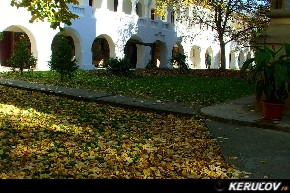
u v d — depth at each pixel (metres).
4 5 19.36
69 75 15.09
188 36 33.94
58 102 9.84
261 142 6.02
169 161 4.94
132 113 8.91
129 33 28.08
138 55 30.41
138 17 28.97
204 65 39.69
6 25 19.55
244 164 4.87
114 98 10.58
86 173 4.26
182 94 12.27
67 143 5.55
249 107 9.01
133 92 12.33
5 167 4.31
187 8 29.88
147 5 30.17
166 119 8.27
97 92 11.81
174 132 6.84
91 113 8.39
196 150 5.59
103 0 25.80
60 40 14.87
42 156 4.85
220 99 11.27
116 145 5.65
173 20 34.72
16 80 14.52
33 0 7.95
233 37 28.00
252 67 7.51
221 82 18.14
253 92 13.64
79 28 23.77
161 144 5.83
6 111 7.79
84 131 6.47
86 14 24.28
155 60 34.50
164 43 32.72
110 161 4.73
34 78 15.59
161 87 14.38
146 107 9.32
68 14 8.20
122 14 27.33
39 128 6.42
